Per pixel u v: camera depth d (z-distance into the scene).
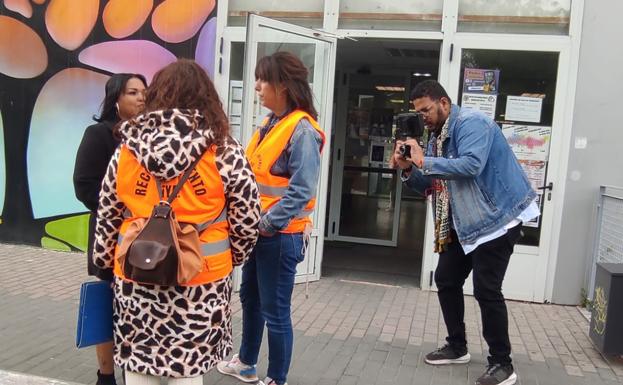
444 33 5.36
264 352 3.89
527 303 5.30
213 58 5.86
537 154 5.26
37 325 4.23
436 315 4.86
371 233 7.80
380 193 7.77
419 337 4.32
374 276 6.12
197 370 1.99
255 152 2.99
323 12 5.68
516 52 5.27
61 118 6.30
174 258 1.84
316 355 3.90
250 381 3.39
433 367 3.76
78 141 6.30
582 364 3.91
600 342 3.94
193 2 5.86
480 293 3.40
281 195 2.96
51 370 3.49
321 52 5.51
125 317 2.01
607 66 5.08
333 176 7.82
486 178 3.33
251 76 4.80
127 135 1.95
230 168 1.99
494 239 3.30
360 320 4.66
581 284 5.23
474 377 3.62
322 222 5.73
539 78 5.25
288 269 3.00
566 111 5.17
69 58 6.21
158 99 1.96
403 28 5.53
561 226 5.23
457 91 5.37
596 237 5.08
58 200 6.42
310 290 5.46
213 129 1.96
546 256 5.26
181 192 1.93
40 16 6.22
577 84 5.14
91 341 2.15
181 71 2.00
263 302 3.04
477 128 3.24
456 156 3.37
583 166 5.17
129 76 2.88
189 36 5.91
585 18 5.10
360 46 6.31
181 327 1.98
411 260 6.98
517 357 4.00
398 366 3.76
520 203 3.34
